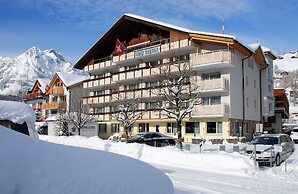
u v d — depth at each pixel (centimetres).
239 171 1447
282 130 4728
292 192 1036
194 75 3319
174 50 3581
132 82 4159
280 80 12244
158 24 3728
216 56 3130
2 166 308
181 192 944
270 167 1566
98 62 4794
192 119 3369
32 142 359
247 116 3525
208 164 1547
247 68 3625
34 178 320
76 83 5397
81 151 417
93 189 355
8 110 1239
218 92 3244
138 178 429
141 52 3897
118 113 3709
